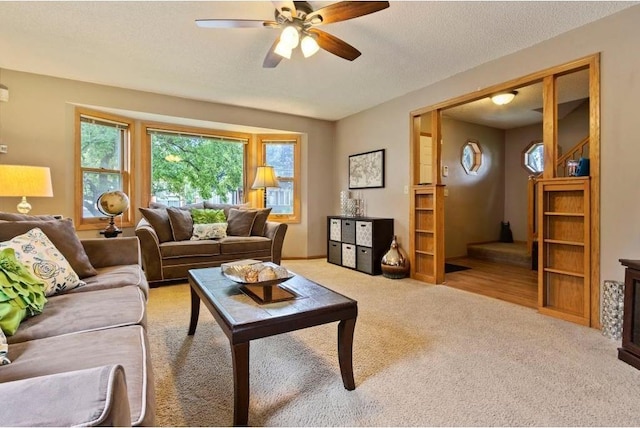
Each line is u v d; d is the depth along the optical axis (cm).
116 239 247
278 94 416
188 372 178
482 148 587
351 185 514
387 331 234
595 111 246
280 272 206
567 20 245
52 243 190
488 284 371
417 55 303
